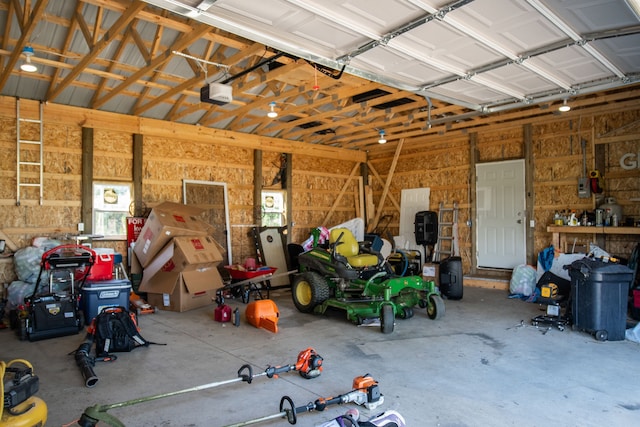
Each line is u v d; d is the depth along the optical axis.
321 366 3.68
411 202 9.52
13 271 6.03
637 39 3.53
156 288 6.23
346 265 5.66
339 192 10.08
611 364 3.88
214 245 6.59
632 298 5.56
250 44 5.15
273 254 8.34
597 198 6.93
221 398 3.16
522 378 3.55
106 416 2.34
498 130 8.12
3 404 2.10
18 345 4.48
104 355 4.00
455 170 8.84
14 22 4.83
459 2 2.98
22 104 6.13
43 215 6.35
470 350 4.29
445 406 3.02
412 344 4.50
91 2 4.07
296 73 5.43
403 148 9.75
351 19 3.25
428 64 4.09
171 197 7.57
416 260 8.34
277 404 3.06
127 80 5.59
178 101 6.96
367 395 2.96
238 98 7.06
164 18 4.28
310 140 9.45
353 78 5.63
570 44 3.61
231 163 8.35
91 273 5.86
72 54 5.24
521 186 7.83
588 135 7.11
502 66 4.11
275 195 9.05
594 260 4.92
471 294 7.30
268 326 5.06
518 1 2.96
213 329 5.12
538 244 7.64
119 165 7.05
